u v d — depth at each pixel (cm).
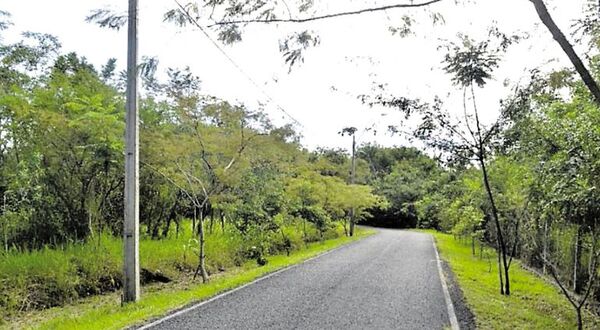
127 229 906
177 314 747
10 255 983
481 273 1441
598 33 583
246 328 671
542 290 1173
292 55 500
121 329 652
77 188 1253
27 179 1133
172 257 1277
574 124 793
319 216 2444
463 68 892
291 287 1023
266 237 1756
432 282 1158
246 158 1302
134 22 891
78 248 1103
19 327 778
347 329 683
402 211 4769
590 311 976
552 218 1045
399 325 715
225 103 1247
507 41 1149
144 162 1303
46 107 1202
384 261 1606
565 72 821
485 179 1040
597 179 723
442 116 998
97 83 1402
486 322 757
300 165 2188
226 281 1118
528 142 934
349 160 4306
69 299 946
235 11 483
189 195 1328
